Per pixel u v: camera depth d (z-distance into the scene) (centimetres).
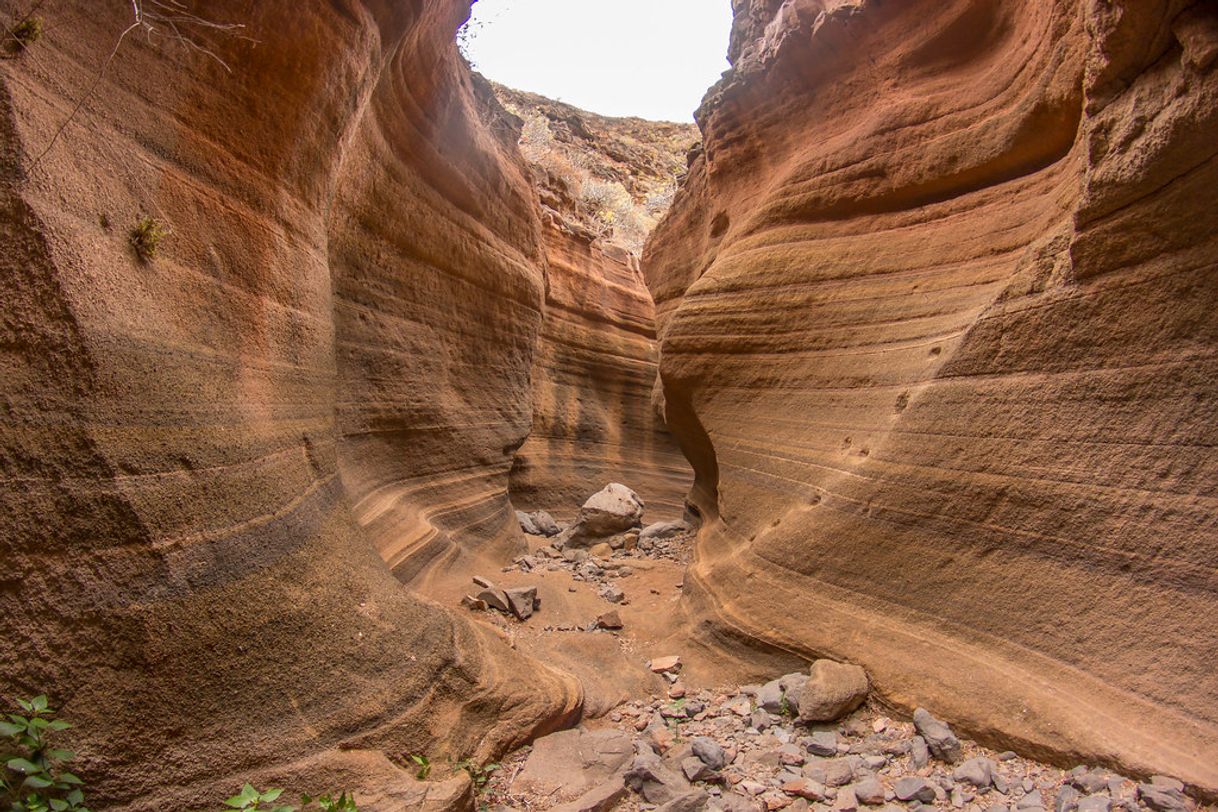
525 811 304
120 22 256
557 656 490
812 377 572
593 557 895
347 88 414
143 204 260
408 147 662
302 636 293
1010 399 371
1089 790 286
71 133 227
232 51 321
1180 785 268
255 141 342
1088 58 322
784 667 454
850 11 609
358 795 262
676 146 3822
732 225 817
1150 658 300
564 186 1510
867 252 564
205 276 296
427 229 725
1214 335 294
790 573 480
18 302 199
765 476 585
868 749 356
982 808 295
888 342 511
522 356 980
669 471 1551
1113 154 312
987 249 471
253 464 303
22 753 190
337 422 586
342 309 598
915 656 386
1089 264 332
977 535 380
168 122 283
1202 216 292
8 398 194
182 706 234
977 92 507
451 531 756
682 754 358
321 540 348
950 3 535
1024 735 323
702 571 602
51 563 203
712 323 688
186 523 250
